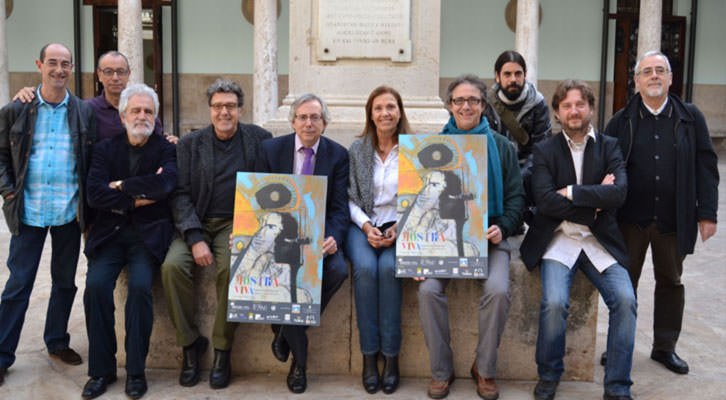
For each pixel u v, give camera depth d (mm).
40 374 3449
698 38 16938
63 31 16219
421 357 3498
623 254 3236
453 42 16453
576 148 3297
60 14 16188
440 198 3209
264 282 3160
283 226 3188
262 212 3193
